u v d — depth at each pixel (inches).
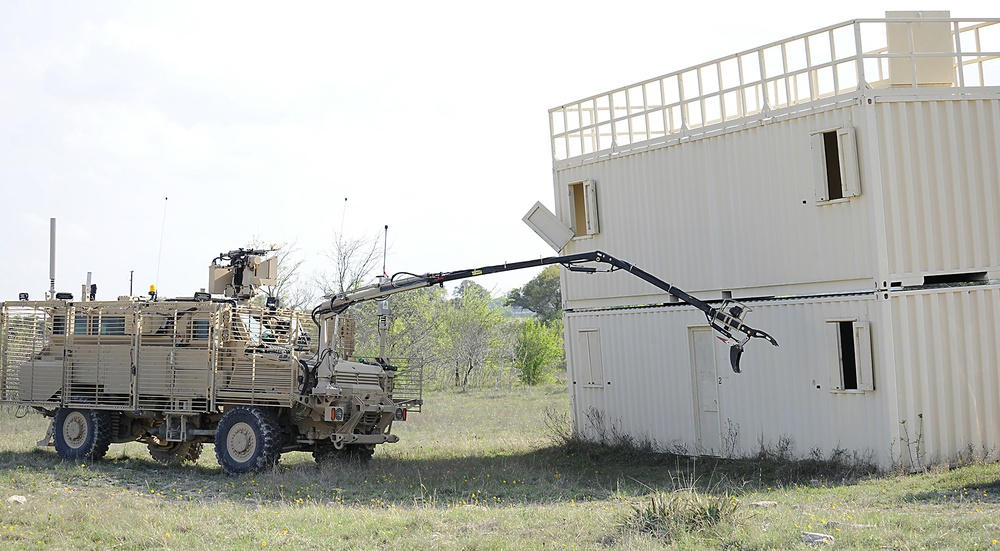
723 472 631.8
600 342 783.1
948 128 620.1
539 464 695.1
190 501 528.7
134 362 677.9
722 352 691.4
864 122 599.5
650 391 741.9
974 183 622.5
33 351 721.0
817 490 535.5
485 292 2263.8
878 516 423.8
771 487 567.5
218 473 657.6
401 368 705.6
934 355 601.3
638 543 381.7
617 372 768.9
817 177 625.6
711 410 701.9
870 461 598.9
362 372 669.3
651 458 705.6
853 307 609.0
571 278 815.1
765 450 658.8
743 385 677.9
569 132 813.2
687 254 716.0
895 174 603.5
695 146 709.9
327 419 635.5
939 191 613.3
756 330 620.7
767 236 661.3
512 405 1279.5
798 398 642.2
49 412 732.7
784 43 647.8
